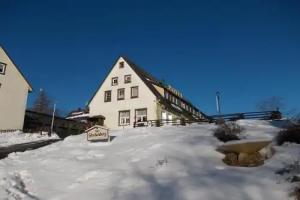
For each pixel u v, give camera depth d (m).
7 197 11.32
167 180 12.59
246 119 29.47
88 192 12.15
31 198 11.78
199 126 26.47
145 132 24.86
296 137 16.47
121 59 44.62
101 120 42.75
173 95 48.34
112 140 22.22
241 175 12.29
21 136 32.94
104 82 44.62
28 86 41.69
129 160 16.19
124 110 41.97
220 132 19.80
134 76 42.75
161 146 17.81
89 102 44.69
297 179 10.83
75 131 42.50
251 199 10.08
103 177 13.70
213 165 14.48
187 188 11.37
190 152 16.67
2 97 38.75
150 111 40.28
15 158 17.64
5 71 39.81
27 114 43.06
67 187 12.98
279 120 26.17
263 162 14.04
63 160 16.66
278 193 10.25
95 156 17.66
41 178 14.05
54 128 43.16
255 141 14.07
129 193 11.63
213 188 11.12
